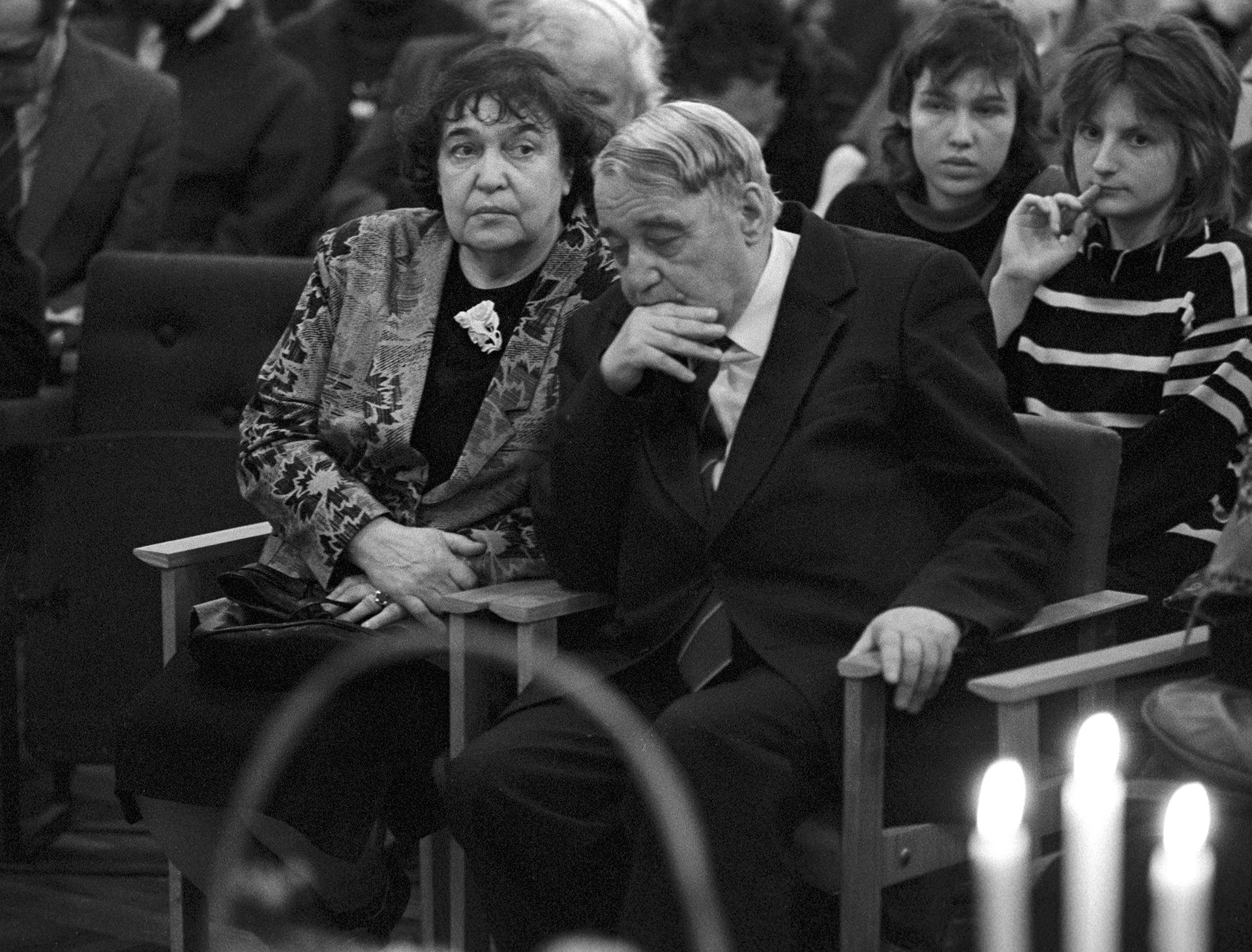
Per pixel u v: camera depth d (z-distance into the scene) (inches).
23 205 622.2
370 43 740.0
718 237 343.6
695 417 358.0
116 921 454.9
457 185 388.8
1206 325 392.8
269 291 502.9
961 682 343.0
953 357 348.5
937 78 450.0
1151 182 398.3
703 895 172.9
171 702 382.0
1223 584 307.3
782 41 562.3
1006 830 159.3
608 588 371.9
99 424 504.7
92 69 633.6
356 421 402.3
